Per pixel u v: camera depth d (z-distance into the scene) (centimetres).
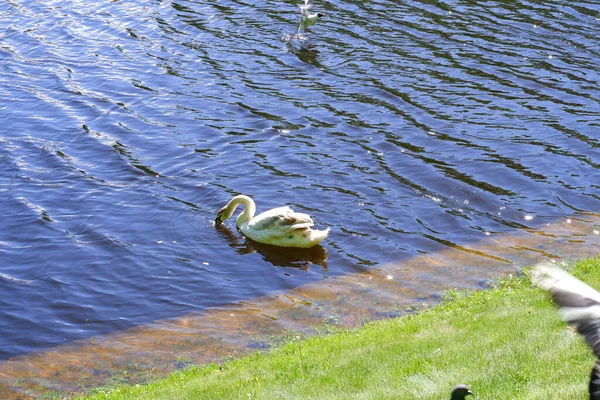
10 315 1752
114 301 1802
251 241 2066
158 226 2145
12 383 1484
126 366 1517
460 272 1822
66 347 1623
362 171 2400
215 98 2978
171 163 2497
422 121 2706
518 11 3669
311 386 1157
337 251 1997
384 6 3828
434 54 3250
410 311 1647
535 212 2136
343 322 1631
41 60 3419
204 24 3766
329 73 3139
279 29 3644
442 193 2258
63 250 2025
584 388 972
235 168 2452
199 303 1783
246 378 1262
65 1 4212
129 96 3023
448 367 1138
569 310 527
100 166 2488
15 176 2417
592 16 3556
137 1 4166
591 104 2775
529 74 3030
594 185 2264
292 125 2722
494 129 2628
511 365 1105
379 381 1134
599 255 1738
